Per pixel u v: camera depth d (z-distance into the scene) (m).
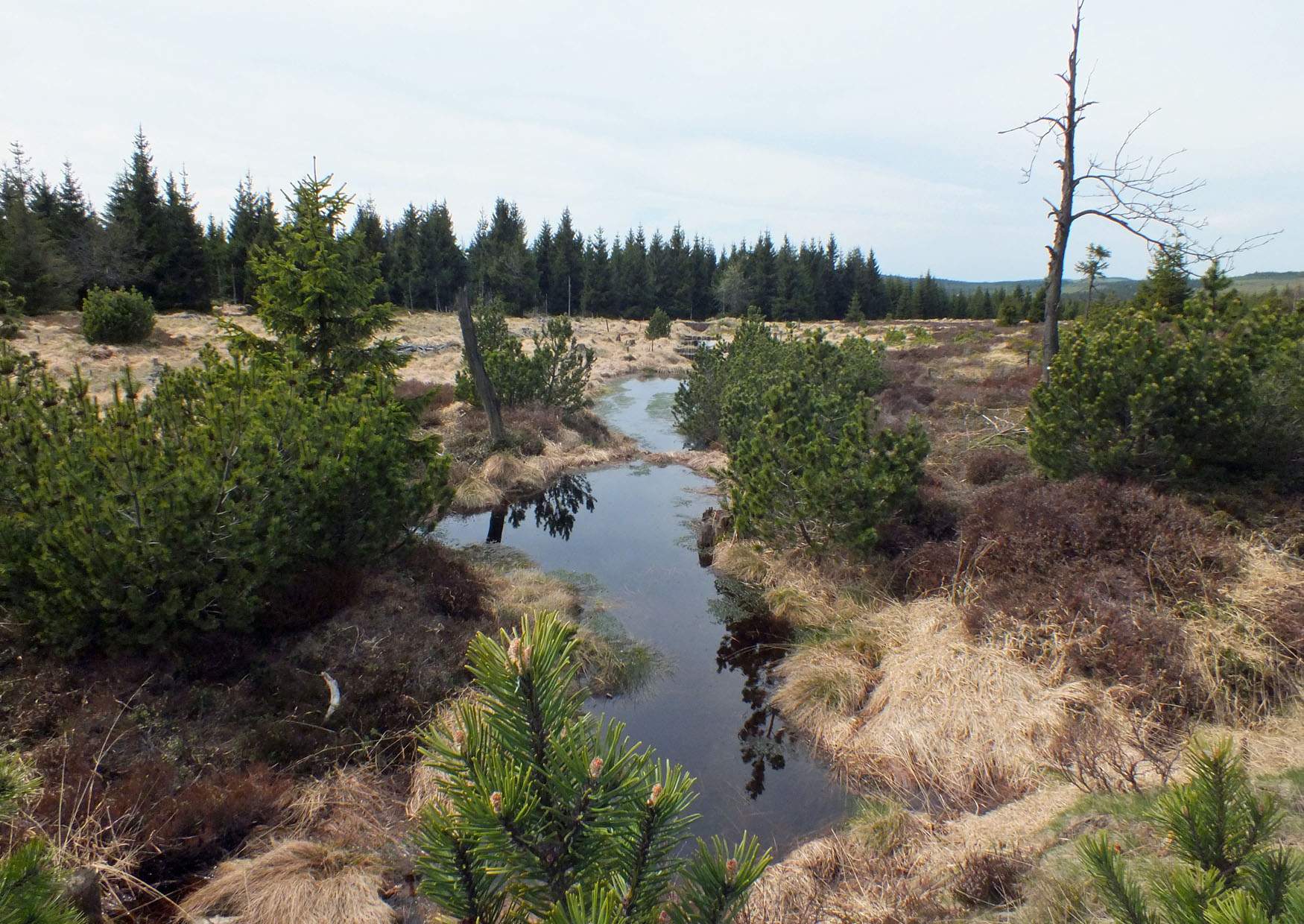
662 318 47.44
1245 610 5.93
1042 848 4.08
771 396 10.98
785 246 84.19
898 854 4.66
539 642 1.89
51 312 29.66
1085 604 6.30
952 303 95.81
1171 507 7.08
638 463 17.34
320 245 10.17
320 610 6.64
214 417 6.10
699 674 7.61
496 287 61.56
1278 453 7.91
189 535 5.38
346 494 6.98
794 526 9.52
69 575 5.07
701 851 1.88
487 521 12.77
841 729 6.33
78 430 6.09
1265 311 8.49
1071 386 8.59
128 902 4.18
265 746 5.39
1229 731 4.85
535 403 18.55
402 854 4.75
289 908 4.15
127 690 5.33
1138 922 1.74
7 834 4.05
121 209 37.41
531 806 1.70
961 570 7.85
